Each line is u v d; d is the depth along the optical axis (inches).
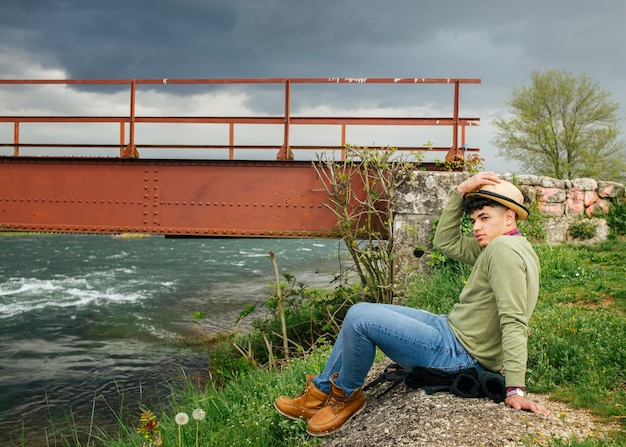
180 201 386.0
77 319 575.2
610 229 419.8
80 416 317.4
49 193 391.9
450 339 123.6
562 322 211.3
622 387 146.9
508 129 1298.0
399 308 130.7
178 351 453.4
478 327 121.5
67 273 913.5
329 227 377.7
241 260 1118.4
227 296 704.4
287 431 153.9
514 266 113.4
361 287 368.8
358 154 355.6
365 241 375.2
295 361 261.9
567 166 1250.6
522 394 116.1
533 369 158.6
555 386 147.0
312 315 374.9
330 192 365.7
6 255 1151.6
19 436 290.7
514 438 108.4
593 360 161.5
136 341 489.1
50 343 486.6
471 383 122.7
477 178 126.2
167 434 179.6
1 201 393.7
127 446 205.9
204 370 393.1
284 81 375.9
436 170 374.3
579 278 325.1
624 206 421.7
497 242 116.6
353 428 132.7
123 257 1159.6
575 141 1243.8
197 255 1213.7
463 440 108.0
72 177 391.2
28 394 357.7
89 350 462.3
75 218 390.0
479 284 121.3
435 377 124.9
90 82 384.8
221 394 224.8
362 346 124.9
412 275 341.4
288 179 379.9
